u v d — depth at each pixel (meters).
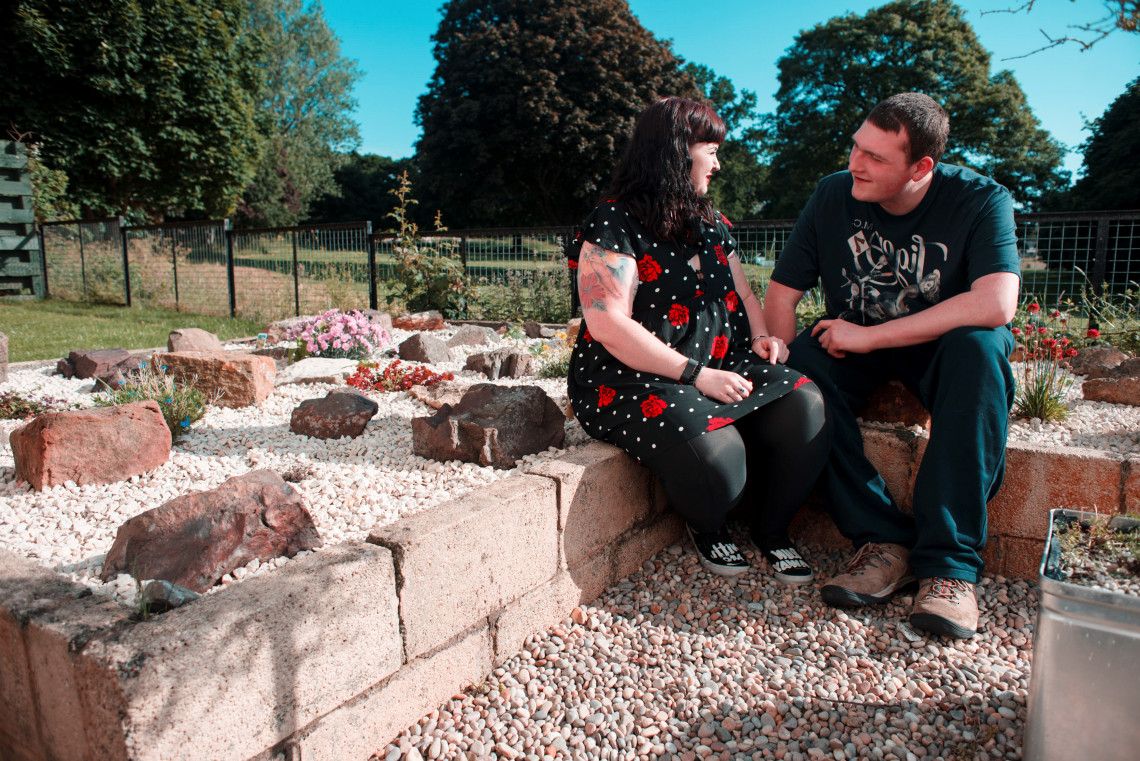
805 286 2.63
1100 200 19.84
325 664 1.44
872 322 2.47
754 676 1.87
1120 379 3.36
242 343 6.71
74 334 7.80
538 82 24.56
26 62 15.50
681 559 2.52
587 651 2.00
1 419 3.59
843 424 2.32
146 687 1.15
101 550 2.00
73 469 2.49
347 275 9.45
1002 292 2.03
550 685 1.86
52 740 1.33
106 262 12.50
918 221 2.27
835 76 33.81
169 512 1.86
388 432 3.24
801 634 2.05
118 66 16.44
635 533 2.44
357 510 2.30
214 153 19.12
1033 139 30.80
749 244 7.10
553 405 2.86
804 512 2.66
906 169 2.10
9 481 2.62
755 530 2.46
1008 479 2.28
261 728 1.33
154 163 18.27
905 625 2.05
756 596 2.27
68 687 1.24
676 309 2.20
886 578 2.11
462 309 8.80
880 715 1.71
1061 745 1.30
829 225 2.48
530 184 28.41
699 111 2.21
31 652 1.31
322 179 41.53
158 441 2.72
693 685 1.85
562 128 25.23
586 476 2.14
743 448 2.12
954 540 1.98
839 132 33.91
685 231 2.20
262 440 3.17
